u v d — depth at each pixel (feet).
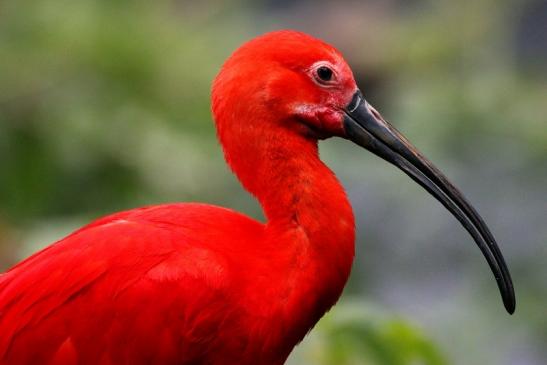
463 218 28.35
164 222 27.17
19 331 26.50
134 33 44.24
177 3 52.85
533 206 46.91
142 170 42.60
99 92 43.09
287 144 27.35
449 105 47.47
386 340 30.68
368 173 48.80
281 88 27.45
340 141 49.52
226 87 27.53
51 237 34.47
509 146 47.21
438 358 30.73
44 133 42.42
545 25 55.42
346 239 26.91
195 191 43.04
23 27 43.47
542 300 45.21
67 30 43.47
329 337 30.71
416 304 46.91
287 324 26.76
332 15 65.21
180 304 26.40
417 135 47.47
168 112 43.68
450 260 48.01
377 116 28.37
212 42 47.62
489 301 45.52
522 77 49.70
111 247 26.58
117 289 26.32
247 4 61.16
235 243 26.99
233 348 26.86
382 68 61.16
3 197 42.01
